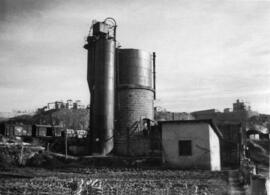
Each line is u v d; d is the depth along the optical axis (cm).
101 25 3406
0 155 2516
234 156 2955
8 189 1238
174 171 2017
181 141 2267
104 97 3225
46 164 2562
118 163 2456
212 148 2269
